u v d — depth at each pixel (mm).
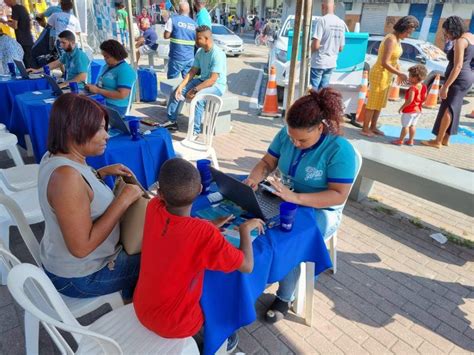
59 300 1276
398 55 5781
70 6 7133
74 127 1525
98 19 11992
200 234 1331
